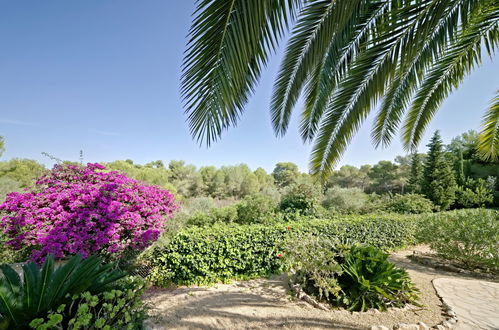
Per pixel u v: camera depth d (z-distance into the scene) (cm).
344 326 223
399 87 289
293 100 224
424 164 1444
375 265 287
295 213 597
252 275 374
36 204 284
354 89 235
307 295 289
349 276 287
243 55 96
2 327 115
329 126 263
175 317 239
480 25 217
